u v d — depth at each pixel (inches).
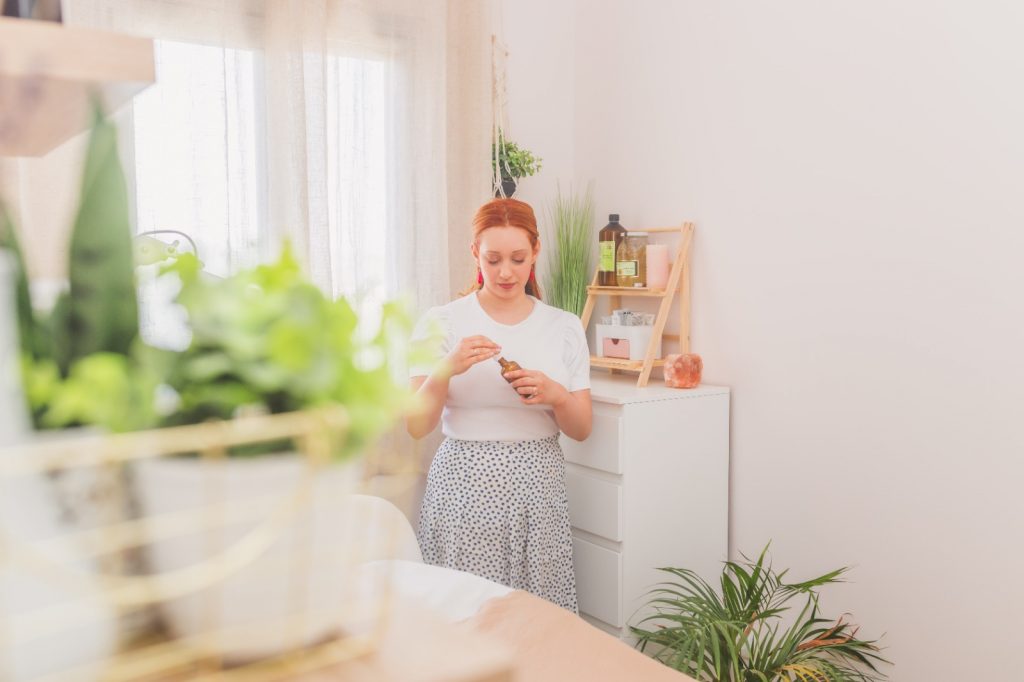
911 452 88.4
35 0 21.3
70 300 16.8
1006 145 79.5
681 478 103.2
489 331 94.7
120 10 90.0
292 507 17.5
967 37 82.1
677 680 49.7
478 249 95.1
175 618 17.7
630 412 98.3
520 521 91.4
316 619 18.2
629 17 119.3
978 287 82.0
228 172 96.6
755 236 103.7
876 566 91.9
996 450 81.1
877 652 91.7
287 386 17.0
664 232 114.9
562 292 123.7
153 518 16.9
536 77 125.4
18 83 18.4
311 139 101.2
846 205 93.5
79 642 16.6
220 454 16.9
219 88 96.0
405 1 107.2
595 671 50.6
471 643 18.8
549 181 127.8
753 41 102.7
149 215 93.1
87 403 15.5
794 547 100.6
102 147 17.0
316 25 100.4
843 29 93.1
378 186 108.2
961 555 84.2
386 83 107.3
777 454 102.1
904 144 87.9
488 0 114.4
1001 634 81.0
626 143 121.1
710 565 106.6
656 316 117.1
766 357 103.0
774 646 101.7
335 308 17.8
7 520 15.9
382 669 17.6
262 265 18.1
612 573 99.6
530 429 93.1
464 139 114.4
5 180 77.0
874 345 91.4
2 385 15.8
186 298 17.2
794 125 98.6
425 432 87.3
